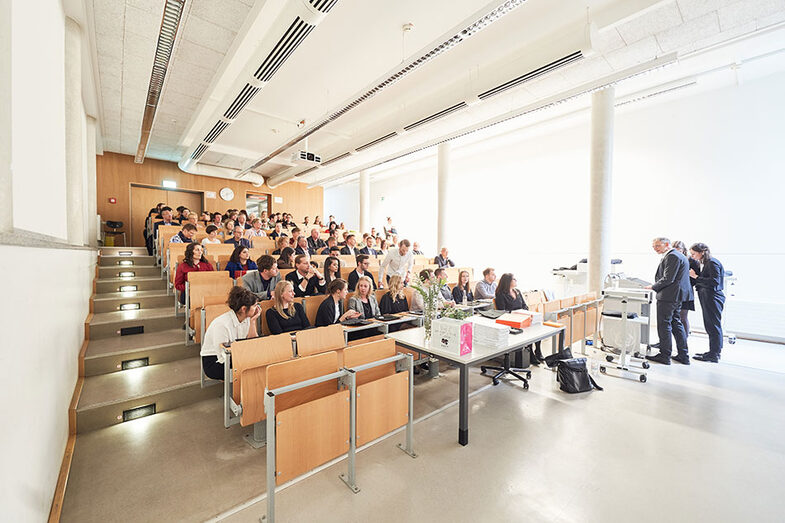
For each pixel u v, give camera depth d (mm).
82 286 3025
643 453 2092
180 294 3547
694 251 4117
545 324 3180
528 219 7945
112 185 8305
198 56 3867
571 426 2422
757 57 4344
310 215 12078
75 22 3283
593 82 4008
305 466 1597
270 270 3326
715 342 3859
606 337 4195
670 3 3299
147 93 4348
